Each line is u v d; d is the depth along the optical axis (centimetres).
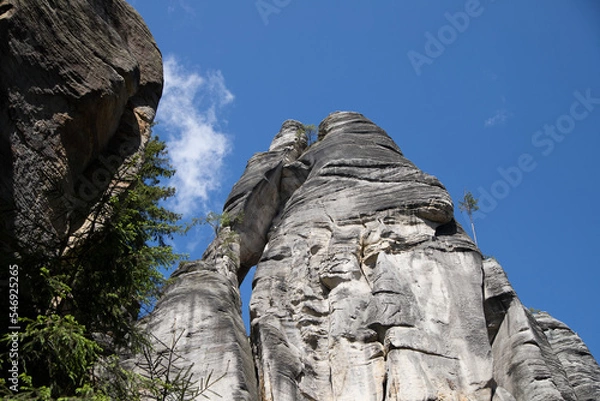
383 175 4109
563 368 3344
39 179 1691
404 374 2989
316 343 3344
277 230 4022
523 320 3334
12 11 1641
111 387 1548
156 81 2325
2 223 1570
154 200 2527
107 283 1653
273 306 3503
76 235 1666
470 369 3105
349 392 3075
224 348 2841
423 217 3781
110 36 2008
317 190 4112
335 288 3491
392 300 3300
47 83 1748
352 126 4894
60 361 1432
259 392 3000
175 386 1631
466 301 3375
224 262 3872
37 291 1516
